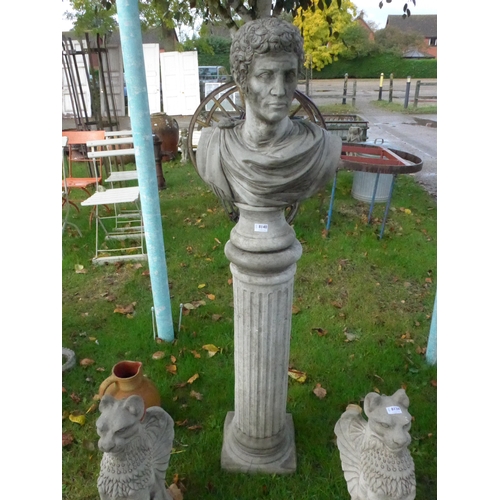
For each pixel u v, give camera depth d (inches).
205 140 69.9
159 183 252.4
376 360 119.3
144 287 156.6
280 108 59.0
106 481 68.1
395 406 66.2
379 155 209.9
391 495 67.2
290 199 68.7
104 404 67.4
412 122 475.8
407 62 914.1
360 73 933.8
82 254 179.5
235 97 311.9
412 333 131.6
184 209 222.5
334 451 95.0
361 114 534.6
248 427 90.4
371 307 143.7
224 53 790.5
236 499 86.4
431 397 107.5
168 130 307.9
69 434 99.3
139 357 121.4
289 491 87.4
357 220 204.7
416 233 193.5
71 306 145.9
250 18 123.6
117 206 228.1
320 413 103.7
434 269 166.2
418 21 1117.1
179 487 88.0
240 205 71.6
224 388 111.2
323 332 130.0
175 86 483.8
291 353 122.3
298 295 150.6
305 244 183.2
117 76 369.1
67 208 196.7
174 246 183.9
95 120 292.4
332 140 67.2
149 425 77.1
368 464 69.1
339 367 117.3
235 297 80.0
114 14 273.3
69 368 117.6
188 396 109.3
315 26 512.1
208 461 93.7
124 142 198.1
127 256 172.9
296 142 64.4
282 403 89.0
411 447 95.5
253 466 91.1
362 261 171.2
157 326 124.7
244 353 82.7
